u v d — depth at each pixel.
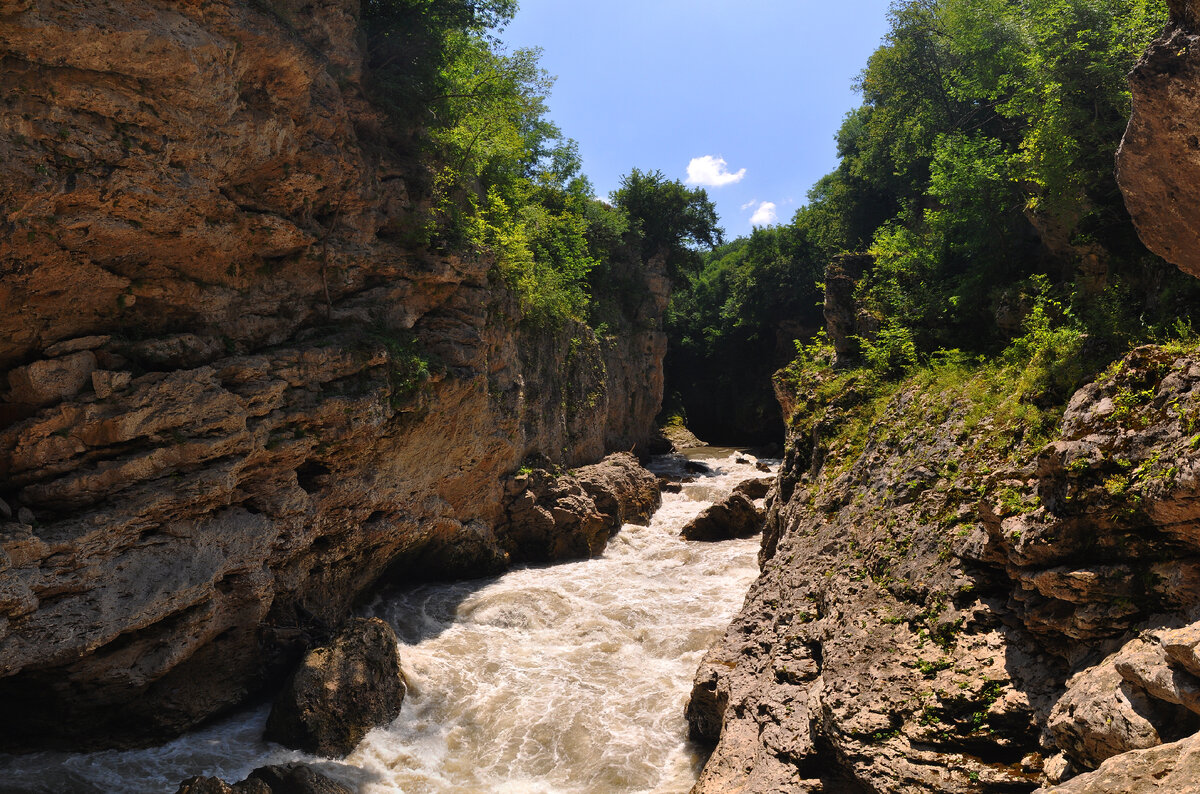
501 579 26.42
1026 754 9.95
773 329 61.62
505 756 15.96
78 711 15.13
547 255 35.19
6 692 14.52
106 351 15.04
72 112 12.50
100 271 14.62
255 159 15.98
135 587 14.66
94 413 14.39
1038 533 10.19
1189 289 12.15
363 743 16.20
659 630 21.38
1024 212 17.09
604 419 40.00
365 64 19.66
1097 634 9.62
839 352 21.48
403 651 20.09
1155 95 8.03
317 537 19.77
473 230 23.61
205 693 17.22
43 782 14.45
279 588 18.69
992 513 11.08
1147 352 10.12
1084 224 15.34
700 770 15.15
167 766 15.39
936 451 13.65
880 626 12.27
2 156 11.81
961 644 11.17
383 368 20.05
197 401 15.64
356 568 22.00
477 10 23.27
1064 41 15.29
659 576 26.50
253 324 17.91
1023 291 16.02
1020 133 21.27
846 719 11.45
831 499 16.25
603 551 29.53
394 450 21.31
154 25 12.65
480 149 25.16
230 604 17.06
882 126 31.53
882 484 14.49
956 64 27.83
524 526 28.30
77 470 14.42
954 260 19.97
